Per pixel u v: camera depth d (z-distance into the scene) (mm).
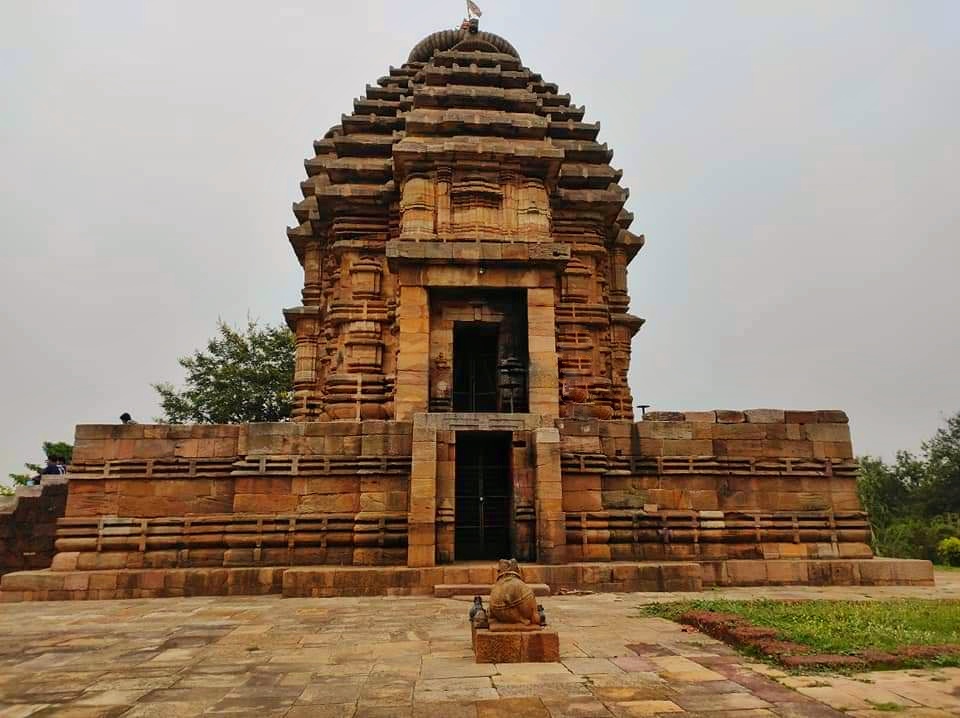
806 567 18203
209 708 7355
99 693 7996
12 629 12305
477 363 23516
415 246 21250
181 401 47625
